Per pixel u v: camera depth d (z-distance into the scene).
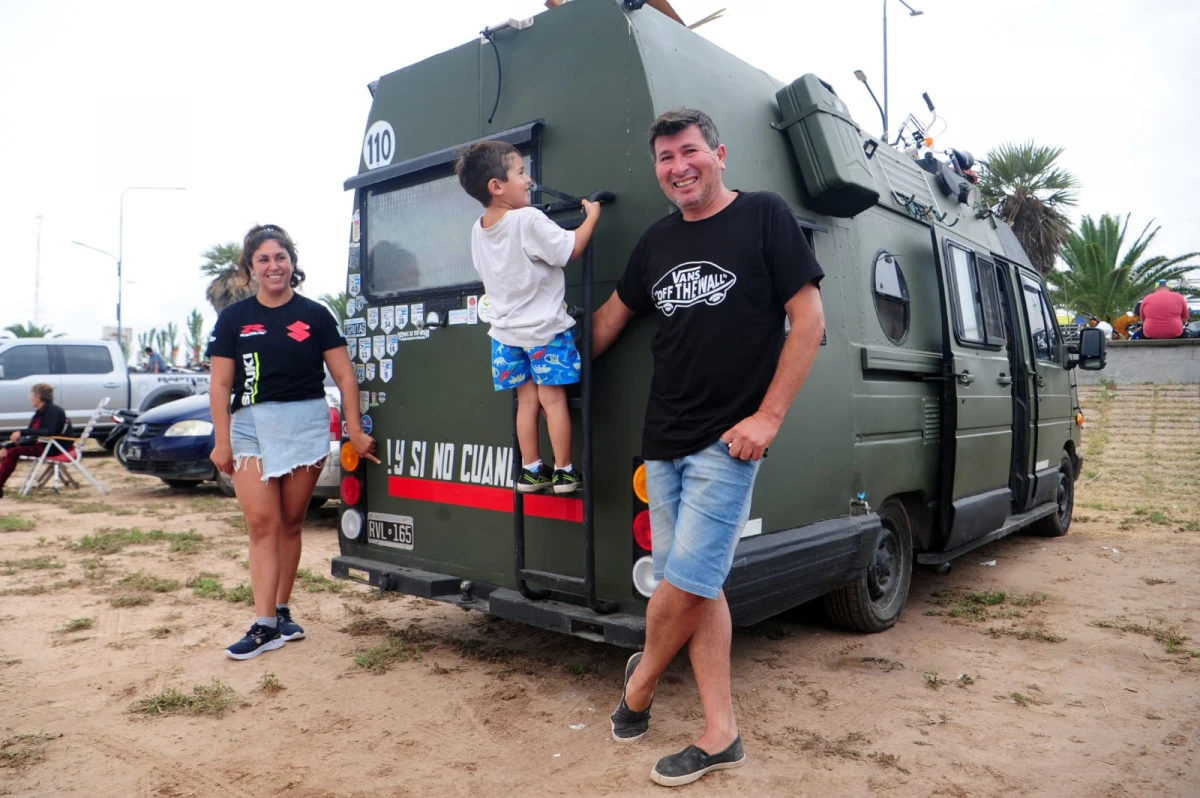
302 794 2.72
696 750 2.80
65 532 7.29
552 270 3.25
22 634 4.39
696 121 2.73
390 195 4.33
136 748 3.05
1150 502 9.22
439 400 4.04
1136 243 25.53
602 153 3.41
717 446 2.65
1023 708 3.49
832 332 3.95
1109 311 24.81
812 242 3.91
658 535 2.86
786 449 3.59
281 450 4.08
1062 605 5.14
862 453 4.14
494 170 3.22
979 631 4.61
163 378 14.23
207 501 9.05
